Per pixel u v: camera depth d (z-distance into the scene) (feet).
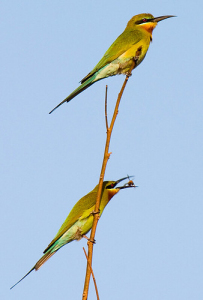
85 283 21.26
